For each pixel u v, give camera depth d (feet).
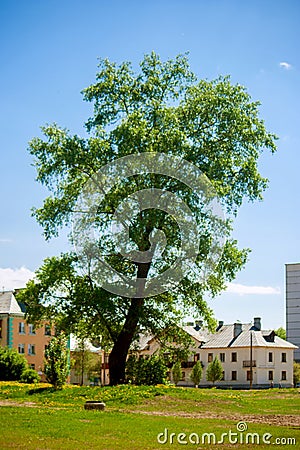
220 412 76.69
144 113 118.73
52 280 113.29
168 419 65.10
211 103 118.73
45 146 118.21
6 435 50.21
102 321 114.32
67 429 54.44
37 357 244.42
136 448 45.37
